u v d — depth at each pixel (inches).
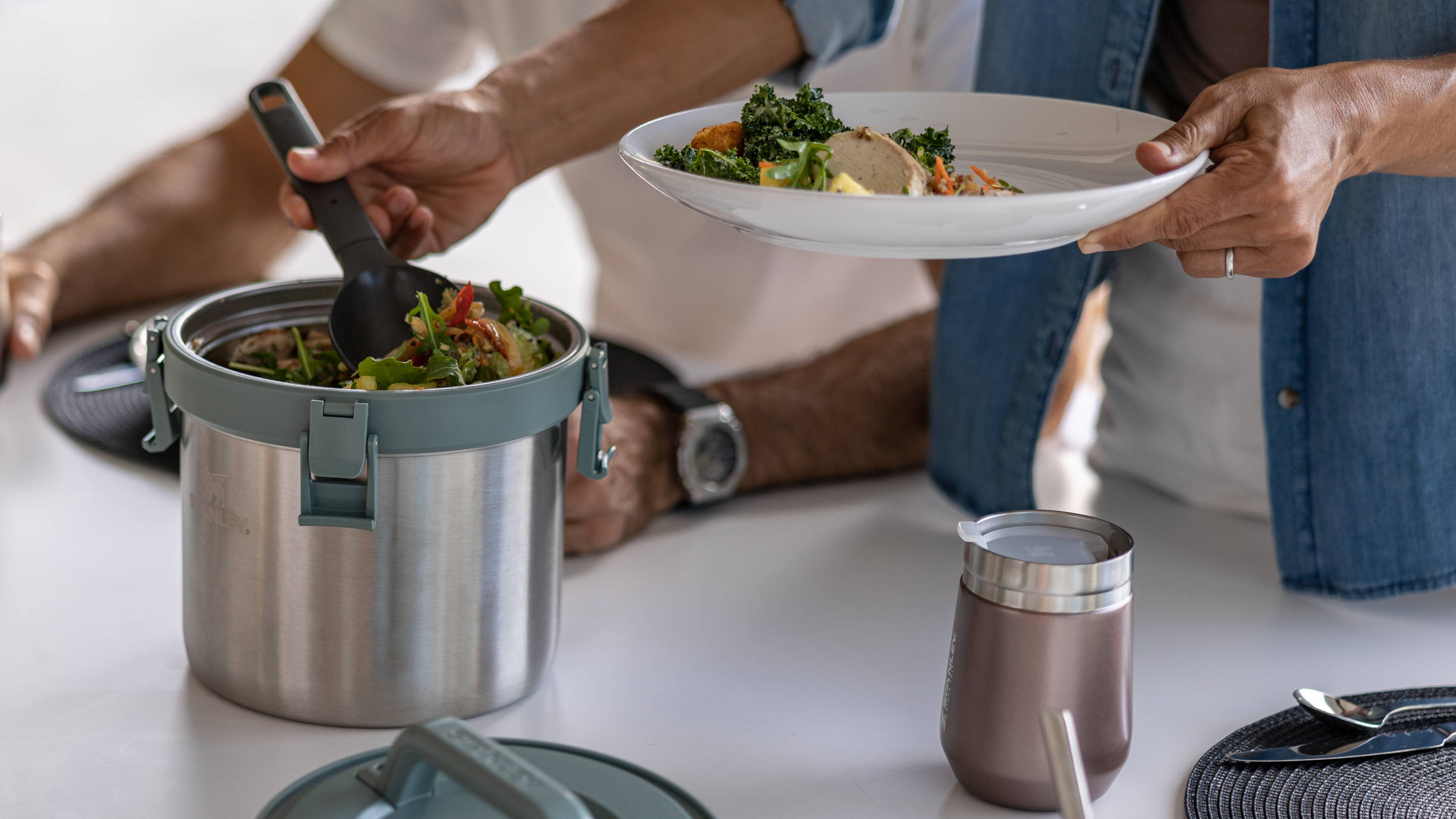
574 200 76.5
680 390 46.1
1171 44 44.2
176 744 30.1
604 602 38.4
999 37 45.3
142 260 64.0
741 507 46.4
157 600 37.6
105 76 187.9
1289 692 34.6
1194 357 46.9
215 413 28.0
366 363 29.6
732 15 46.1
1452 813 27.9
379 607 29.1
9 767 29.1
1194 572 42.6
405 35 69.4
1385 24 36.9
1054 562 26.5
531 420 29.0
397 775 23.4
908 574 41.4
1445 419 39.3
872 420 49.3
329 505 28.1
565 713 32.1
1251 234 29.9
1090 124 34.7
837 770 30.2
